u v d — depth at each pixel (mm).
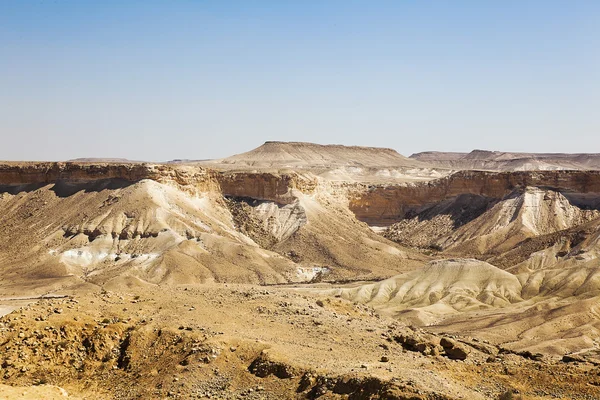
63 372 47750
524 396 42500
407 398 38250
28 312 52938
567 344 97125
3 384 44875
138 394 44469
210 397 43094
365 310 66125
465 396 40219
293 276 180875
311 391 41594
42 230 195125
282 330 52719
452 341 53562
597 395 42781
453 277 150875
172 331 50000
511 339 106250
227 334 49750
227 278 170500
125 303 57500
